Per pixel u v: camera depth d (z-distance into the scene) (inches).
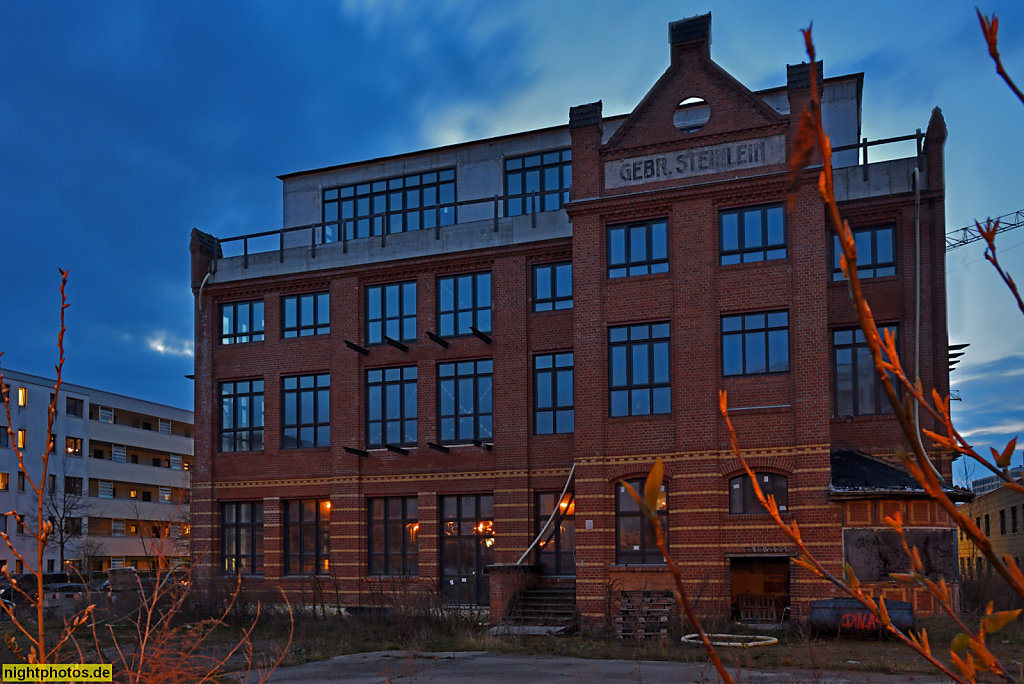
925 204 1051.3
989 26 84.0
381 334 1328.7
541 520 1194.6
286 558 1334.9
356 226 1520.7
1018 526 1739.7
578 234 1094.4
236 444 1392.7
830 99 1269.7
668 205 1058.1
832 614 844.0
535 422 1216.2
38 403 2534.5
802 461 959.0
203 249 1443.2
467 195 1456.7
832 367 1067.9
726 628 906.1
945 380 1013.8
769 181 1010.7
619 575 1010.7
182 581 310.5
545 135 1424.7
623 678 652.1
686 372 1021.8
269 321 1392.7
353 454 1300.4
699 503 992.9
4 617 799.7
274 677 695.1
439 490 1249.4
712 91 1059.9
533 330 1229.7
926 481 78.7
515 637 906.1
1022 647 734.5
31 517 2395.4
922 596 889.5
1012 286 101.7
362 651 874.1
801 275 990.4
